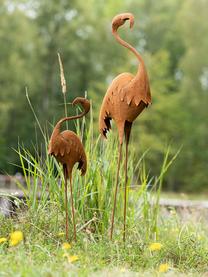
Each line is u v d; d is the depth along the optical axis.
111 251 7.14
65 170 7.46
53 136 7.26
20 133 36.91
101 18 42.16
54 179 8.23
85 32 40.75
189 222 10.09
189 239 7.88
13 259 6.38
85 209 8.33
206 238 9.12
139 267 6.90
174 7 47.88
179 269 6.98
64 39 39.81
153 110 34.28
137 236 8.24
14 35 37.25
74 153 7.35
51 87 39.41
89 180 8.42
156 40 46.41
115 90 7.45
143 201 8.95
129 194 9.02
